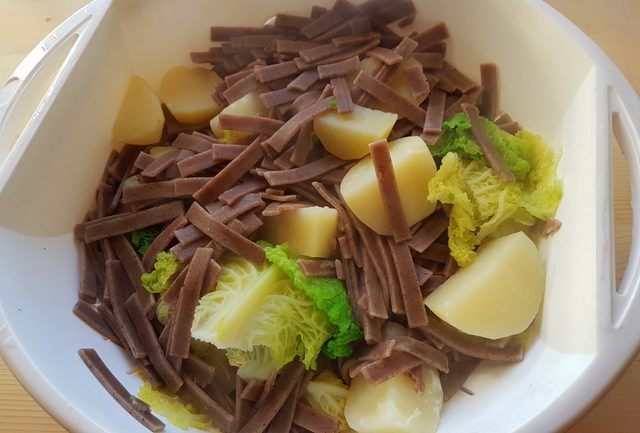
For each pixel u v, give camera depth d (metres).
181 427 0.31
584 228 0.30
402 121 0.36
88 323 0.34
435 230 0.34
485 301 0.31
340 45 0.38
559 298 0.31
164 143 0.40
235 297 0.32
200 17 0.39
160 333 0.34
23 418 0.33
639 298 0.27
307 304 0.32
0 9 0.45
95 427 0.26
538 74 0.35
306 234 0.33
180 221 0.34
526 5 0.34
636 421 0.32
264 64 0.39
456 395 0.33
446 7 0.38
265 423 0.32
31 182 0.32
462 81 0.38
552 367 0.30
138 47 0.39
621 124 0.30
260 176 0.35
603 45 0.41
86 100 0.35
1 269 0.30
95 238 0.36
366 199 0.33
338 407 0.32
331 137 0.35
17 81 0.34
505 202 0.34
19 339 0.28
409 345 0.31
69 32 0.35
